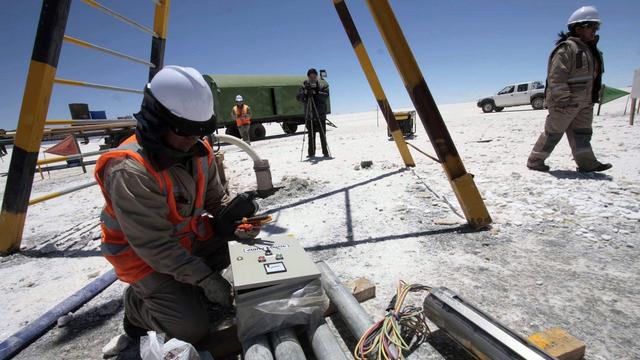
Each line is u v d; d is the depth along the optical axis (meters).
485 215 2.97
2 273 3.16
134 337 1.95
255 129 15.62
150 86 1.43
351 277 2.41
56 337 2.06
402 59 2.78
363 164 6.05
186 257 1.60
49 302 2.53
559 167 4.86
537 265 2.36
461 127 12.15
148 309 1.70
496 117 15.66
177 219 1.76
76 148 9.42
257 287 1.53
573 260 2.39
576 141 4.43
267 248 1.89
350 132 14.92
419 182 4.73
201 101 1.41
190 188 1.75
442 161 2.95
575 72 4.14
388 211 3.69
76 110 8.22
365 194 4.39
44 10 3.00
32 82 3.16
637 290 2.00
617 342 1.62
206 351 1.60
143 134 1.45
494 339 1.34
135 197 1.47
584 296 1.98
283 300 1.55
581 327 1.73
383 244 2.90
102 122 3.89
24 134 3.29
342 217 3.64
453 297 1.61
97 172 1.56
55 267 3.20
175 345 1.34
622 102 18.78
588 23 3.99
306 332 1.75
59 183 8.06
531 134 8.55
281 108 17.03
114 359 1.81
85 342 1.99
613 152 5.60
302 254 1.85
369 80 5.25
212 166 2.12
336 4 4.75
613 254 2.42
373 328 1.58
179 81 1.38
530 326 1.76
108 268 3.05
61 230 4.36
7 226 3.54
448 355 1.62
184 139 1.50
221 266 2.26
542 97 19.36
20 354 1.93
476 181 4.53
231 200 2.26
